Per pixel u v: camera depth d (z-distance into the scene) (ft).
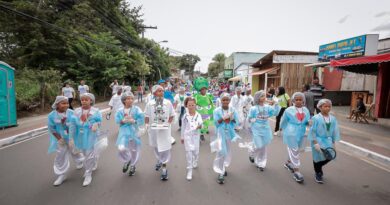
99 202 10.85
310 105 24.41
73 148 12.71
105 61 59.88
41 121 30.66
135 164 14.39
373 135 23.43
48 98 41.55
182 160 16.78
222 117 13.34
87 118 12.83
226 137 13.46
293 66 55.93
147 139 22.67
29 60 54.90
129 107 13.88
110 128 27.68
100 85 64.08
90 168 12.89
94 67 59.62
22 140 22.15
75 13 65.98
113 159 16.71
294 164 13.52
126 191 11.97
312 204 10.82
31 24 51.70
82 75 58.95
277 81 60.08
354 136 23.02
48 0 60.34
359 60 27.89
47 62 57.21
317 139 12.76
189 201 11.05
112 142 21.38
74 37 59.26
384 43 43.50
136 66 79.92
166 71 151.33
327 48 47.78
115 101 31.40
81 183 12.82
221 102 13.65
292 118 13.71
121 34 79.66
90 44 59.21
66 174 14.02
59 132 12.67
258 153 15.12
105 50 62.64
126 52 76.18
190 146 13.60
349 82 51.16
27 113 35.45
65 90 35.76
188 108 13.89
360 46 38.78
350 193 11.94
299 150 13.69
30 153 17.95
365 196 11.67
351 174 14.47
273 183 13.05
